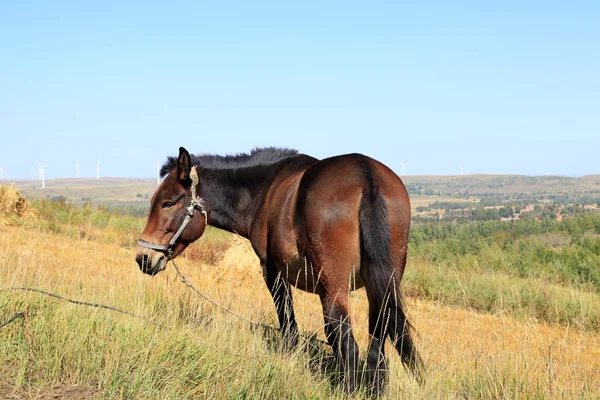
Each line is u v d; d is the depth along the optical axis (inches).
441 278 527.2
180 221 249.0
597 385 220.1
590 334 361.7
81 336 194.4
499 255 738.8
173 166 266.1
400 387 181.2
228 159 250.8
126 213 1112.2
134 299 257.6
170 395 170.7
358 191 177.9
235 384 179.6
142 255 248.5
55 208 882.8
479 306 450.6
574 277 585.3
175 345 195.8
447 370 211.9
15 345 191.0
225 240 724.0
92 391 171.6
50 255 454.0
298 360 198.5
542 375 204.5
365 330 289.3
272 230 206.8
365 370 172.4
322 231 178.9
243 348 205.6
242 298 312.2
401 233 180.9
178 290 301.7
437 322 362.0
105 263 453.1
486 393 199.6
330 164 189.3
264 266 220.4
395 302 168.4
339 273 177.9
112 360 181.5
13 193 748.0
